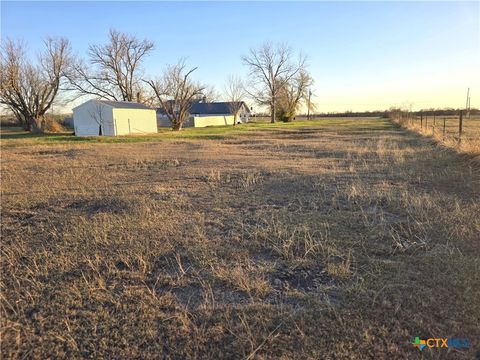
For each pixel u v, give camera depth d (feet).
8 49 109.70
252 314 8.78
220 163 35.12
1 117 168.25
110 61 137.39
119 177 28.22
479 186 20.77
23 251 13.10
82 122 101.14
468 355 7.19
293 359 7.26
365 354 7.32
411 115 124.88
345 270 10.53
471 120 108.78
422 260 11.21
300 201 18.88
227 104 199.31
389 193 19.65
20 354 7.72
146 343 7.96
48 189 23.58
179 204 18.99
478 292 9.22
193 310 9.09
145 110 106.63
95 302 9.61
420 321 8.18
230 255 12.25
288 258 11.92
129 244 13.39
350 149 43.88
